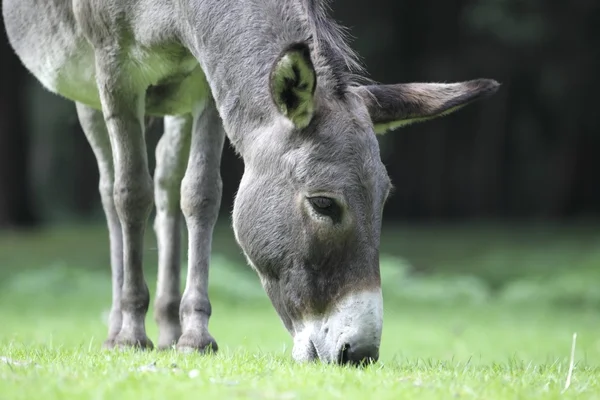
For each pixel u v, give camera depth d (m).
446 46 91.56
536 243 72.50
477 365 21.55
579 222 92.38
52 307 45.53
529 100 96.88
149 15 21.02
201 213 21.94
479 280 57.62
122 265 25.09
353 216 17.14
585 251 67.25
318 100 17.59
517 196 102.69
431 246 70.94
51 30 24.88
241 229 18.34
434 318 45.56
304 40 18.83
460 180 99.50
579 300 53.22
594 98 93.00
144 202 22.19
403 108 18.44
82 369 15.57
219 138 22.22
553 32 88.31
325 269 17.33
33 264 57.97
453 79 91.19
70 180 113.50
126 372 15.16
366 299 16.91
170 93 22.83
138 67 21.91
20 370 15.25
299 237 17.53
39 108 99.69
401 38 91.56
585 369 21.08
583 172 98.44
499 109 97.75
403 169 97.38
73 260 59.84
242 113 19.09
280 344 29.27
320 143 17.41
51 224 89.44
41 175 113.50
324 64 18.12
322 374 15.48
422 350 31.58
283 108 17.41
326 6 20.30
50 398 12.88
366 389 14.31
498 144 99.50
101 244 67.31
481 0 88.44
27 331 31.84
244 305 49.38
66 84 25.36
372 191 17.30
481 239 74.88
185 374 15.32
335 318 17.06
